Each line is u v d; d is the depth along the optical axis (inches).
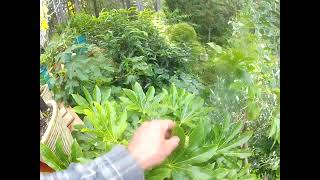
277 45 90.5
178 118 61.4
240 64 85.5
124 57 121.8
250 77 84.8
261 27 94.2
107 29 130.6
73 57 109.3
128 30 128.7
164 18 146.5
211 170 48.4
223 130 54.0
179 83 121.6
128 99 64.6
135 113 62.1
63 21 130.6
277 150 85.0
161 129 31.9
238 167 55.6
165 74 125.4
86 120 69.9
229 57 86.2
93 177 27.5
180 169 45.6
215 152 48.3
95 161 28.5
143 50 127.5
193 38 139.2
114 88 109.5
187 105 60.2
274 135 83.0
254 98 83.8
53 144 66.4
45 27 117.2
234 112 86.3
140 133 31.4
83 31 128.1
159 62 130.7
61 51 115.7
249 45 93.2
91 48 115.4
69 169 28.6
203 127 49.7
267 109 84.9
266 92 85.5
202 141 51.2
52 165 46.7
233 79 87.2
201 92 116.0
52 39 118.1
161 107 61.6
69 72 105.6
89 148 65.6
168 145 30.9
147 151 29.5
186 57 132.3
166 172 44.7
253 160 84.1
